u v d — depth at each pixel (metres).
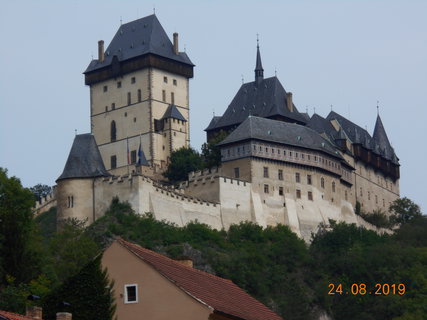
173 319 85.31
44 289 119.56
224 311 85.31
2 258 129.12
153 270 86.88
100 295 87.44
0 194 145.50
